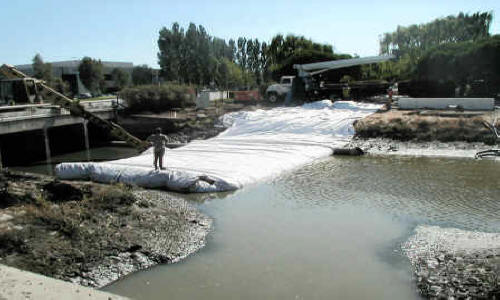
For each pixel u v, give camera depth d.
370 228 12.23
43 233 10.56
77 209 12.12
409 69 61.47
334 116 30.48
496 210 13.47
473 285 8.44
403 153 23.67
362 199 15.18
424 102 31.03
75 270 9.27
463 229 11.84
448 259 9.77
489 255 9.62
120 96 37.91
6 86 29.19
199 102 38.94
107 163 20.23
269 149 24.03
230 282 9.09
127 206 13.23
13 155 29.72
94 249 10.16
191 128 31.89
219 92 47.47
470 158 21.66
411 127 25.98
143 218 12.52
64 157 28.91
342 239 11.44
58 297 7.26
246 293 8.62
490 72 35.44
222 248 10.91
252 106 38.78
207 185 16.88
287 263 10.00
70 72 81.81
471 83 37.75
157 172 17.77
